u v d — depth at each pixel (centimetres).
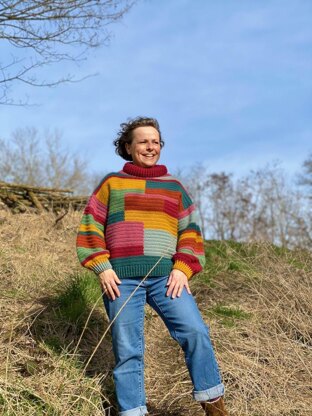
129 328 291
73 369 346
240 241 734
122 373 290
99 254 295
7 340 362
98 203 308
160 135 322
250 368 377
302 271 550
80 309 406
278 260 570
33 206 760
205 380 286
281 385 366
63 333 384
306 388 369
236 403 341
